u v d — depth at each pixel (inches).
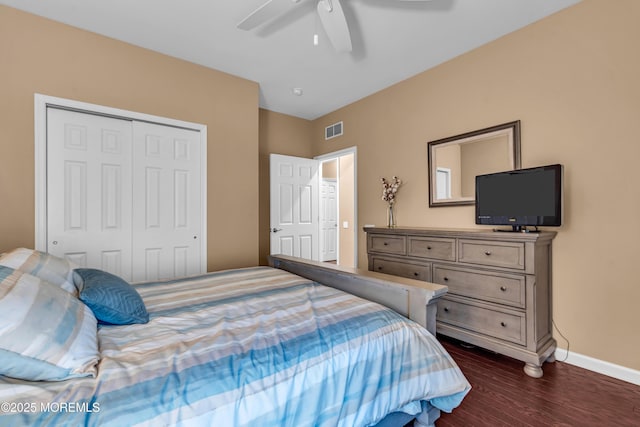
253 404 34.8
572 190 86.7
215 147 125.6
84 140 99.9
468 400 69.7
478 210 98.6
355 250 157.6
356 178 157.9
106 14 90.7
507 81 100.0
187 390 33.0
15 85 88.0
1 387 30.3
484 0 83.7
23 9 88.4
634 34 76.3
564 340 87.8
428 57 114.6
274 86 140.7
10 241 87.1
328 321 51.4
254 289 71.9
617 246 79.3
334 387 41.9
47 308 37.6
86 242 99.8
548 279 88.7
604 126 81.0
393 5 85.7
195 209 121.9
